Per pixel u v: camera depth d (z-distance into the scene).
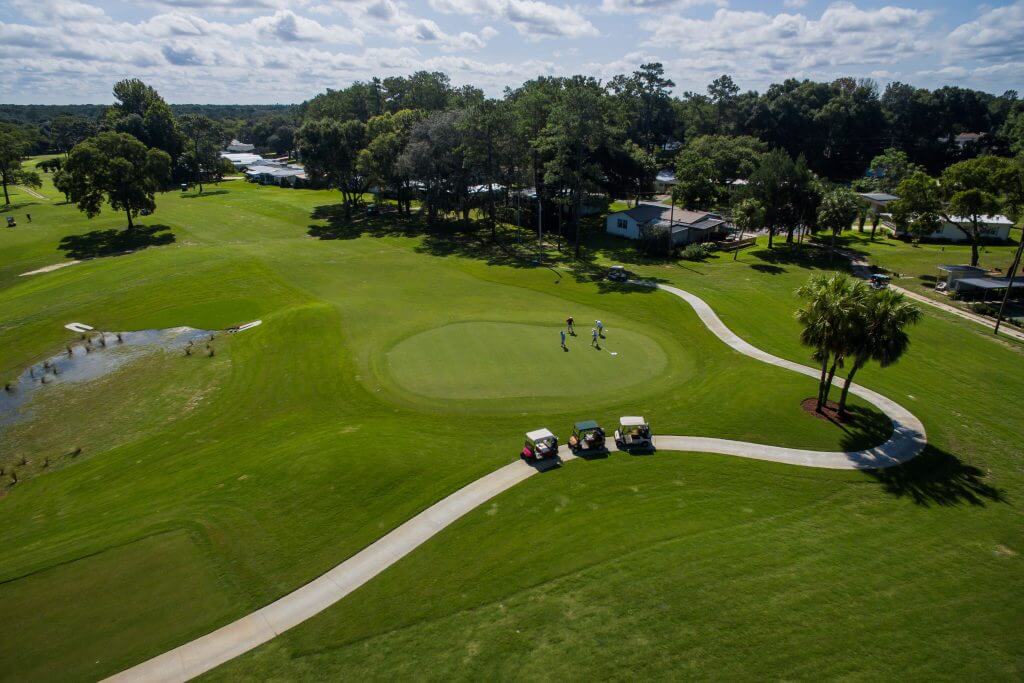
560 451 30.91
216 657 19.14
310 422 35.50
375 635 19.81
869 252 77.44
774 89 159.38
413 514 25.98
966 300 57.25
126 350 49.41
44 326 55.06
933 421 34.81
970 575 22.47
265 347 48.28
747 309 54.50
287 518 25.94
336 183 107.38
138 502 27.98
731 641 19.09
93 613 21.00
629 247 83.62
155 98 165.25
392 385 39.34
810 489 28.20
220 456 32.25
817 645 18.97
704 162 101.25
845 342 32.62
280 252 79.06
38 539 25.86
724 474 29.12
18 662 19.05
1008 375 41.28
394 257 77.00
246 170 180.75
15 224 100.06
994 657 18.66
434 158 88.44
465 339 46.88
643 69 155.38
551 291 61.09
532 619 20.16
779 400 36.88
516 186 100.12
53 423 38.38
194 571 22.98
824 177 143.38
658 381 39.38
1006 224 82.75
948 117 152.00
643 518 25.52
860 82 168.75
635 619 20.02
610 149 86.00
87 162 92.56
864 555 23.47
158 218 105.56
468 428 33.44
